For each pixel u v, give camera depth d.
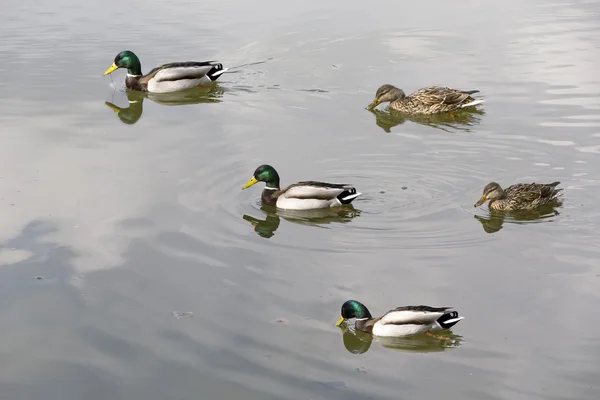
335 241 16.06
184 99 24.41
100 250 15.51
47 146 20.42
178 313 13.59
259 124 22.03
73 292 14.20
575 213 16.98
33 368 12.28
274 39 28.83
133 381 11.96
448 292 14.15
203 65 25.33
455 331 13.06
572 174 18.64
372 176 18.89
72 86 24.94
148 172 18.89
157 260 15.23
